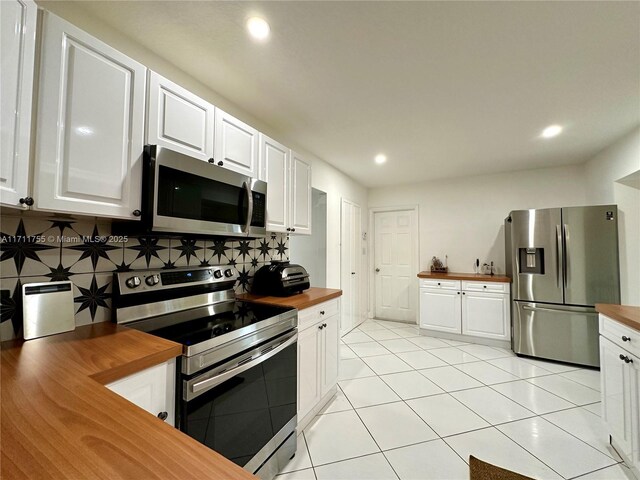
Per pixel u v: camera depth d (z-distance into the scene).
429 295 3.87
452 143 2.89
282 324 1.58
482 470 1.47
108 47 1.13
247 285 2.26
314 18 1.35
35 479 0.40
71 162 1.00
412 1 1.25
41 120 0.93
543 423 1.91
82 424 0.55
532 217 3.14
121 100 1.17
